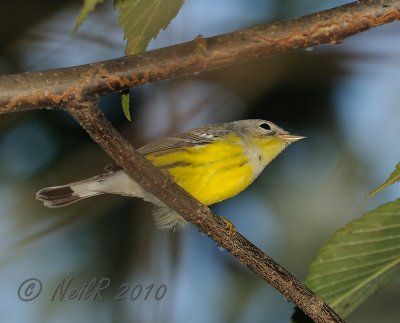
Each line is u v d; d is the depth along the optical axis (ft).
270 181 41.63
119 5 17.66
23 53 42.01
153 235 38.83
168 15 17.76
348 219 39.63
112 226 39.19
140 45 18.04
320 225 39.99
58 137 39.96
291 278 21.97
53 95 17.61
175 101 43.11
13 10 41.68
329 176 41.11
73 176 39.37
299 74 44.91
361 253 21.34
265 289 40.55
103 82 17.60
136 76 17.62
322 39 17.25
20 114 39.29
